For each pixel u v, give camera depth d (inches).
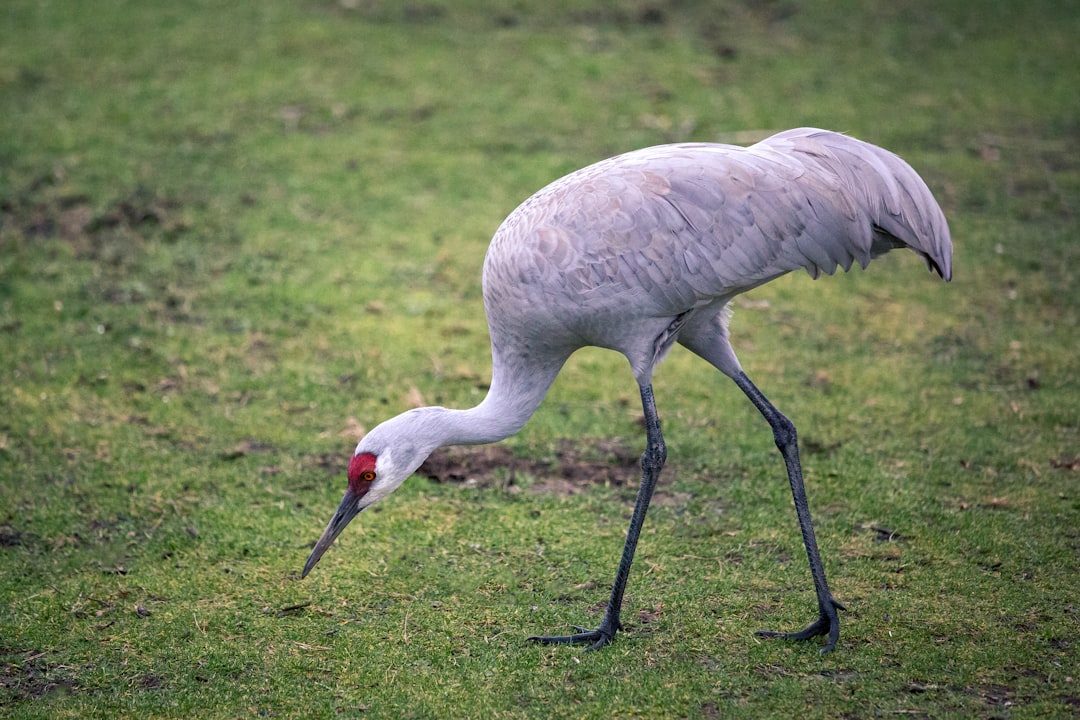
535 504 395.9
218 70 747.4
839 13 856.9
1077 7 867.4
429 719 287.3
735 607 335.0
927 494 393.4
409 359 491.5
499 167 650.8
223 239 583.5
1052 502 386.0
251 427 442.0
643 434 439.8
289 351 496.1
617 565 359.6
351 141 676.7
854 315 529.3
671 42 805.9
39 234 580.7
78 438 430.9
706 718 284.4
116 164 639.8
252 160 653.3
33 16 809.5
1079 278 552.7
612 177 322.7
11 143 654.5
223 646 319.9
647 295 316.5
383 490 334.6
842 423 441.7
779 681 298.2
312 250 577.3
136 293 538.0
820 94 734.5
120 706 293.1
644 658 311.3
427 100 722.2
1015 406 447.8
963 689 293.1
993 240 586.9
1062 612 326.6
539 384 344.5
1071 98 736.3
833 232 321.4
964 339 504.4
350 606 340.2
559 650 316.2
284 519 386.0
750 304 542.3
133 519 384.5
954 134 691.4
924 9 864.3
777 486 402.6
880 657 308.2
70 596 343.0
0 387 463.2
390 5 848.9
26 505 389.4
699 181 317.4
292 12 831.7
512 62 770.8
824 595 317.1
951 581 343.9
